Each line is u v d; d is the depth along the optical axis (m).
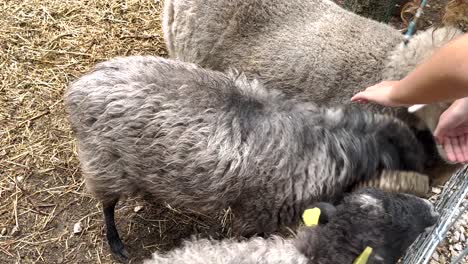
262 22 1.83
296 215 1.54
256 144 1.48
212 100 1.48
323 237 1.35
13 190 1.89
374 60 1.73
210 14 1.86
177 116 1.45
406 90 1.22
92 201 1.90
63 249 1.79
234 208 1.59
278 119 1.50
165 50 2.37
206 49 1.92
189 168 1.47
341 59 1.75
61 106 2.12
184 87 1.48
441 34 1.65
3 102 2.11
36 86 2.17
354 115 1.56
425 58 1.64
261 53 1.83
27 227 1.83
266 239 1.48
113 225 1.76
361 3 2.43
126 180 1.56
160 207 1.89
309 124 1.52
